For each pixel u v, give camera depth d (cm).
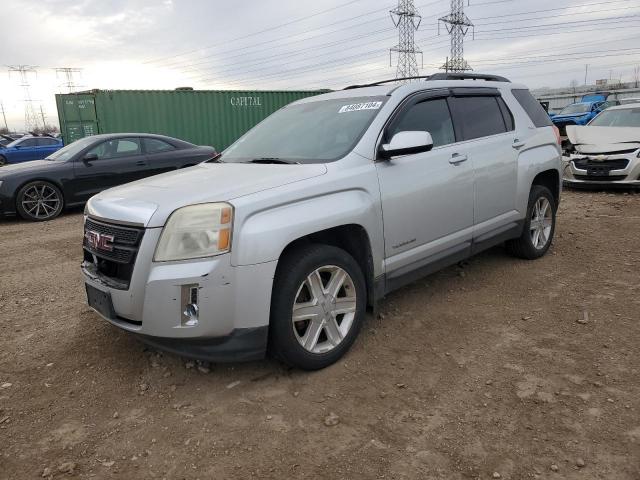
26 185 924
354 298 352
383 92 417
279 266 316
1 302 493
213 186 322
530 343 366
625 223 720
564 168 1042
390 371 336
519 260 555
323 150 380
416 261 402
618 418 277
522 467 245
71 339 401
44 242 755
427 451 259
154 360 361
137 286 298
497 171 474
